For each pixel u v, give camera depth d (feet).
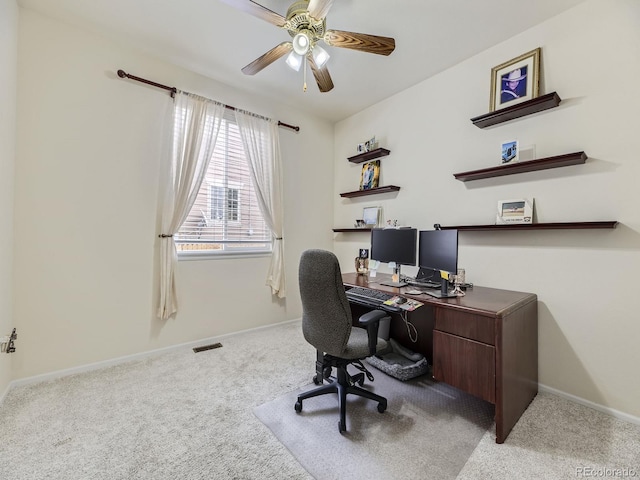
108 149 7.48
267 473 4.16
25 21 6.44
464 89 8.14
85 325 7.20
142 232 8.03
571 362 6.17
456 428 5.20
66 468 4.20
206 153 8.95
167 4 6.31
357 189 11.81
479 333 5.07
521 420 5.45
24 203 6.43
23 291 6.45
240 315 10.05
